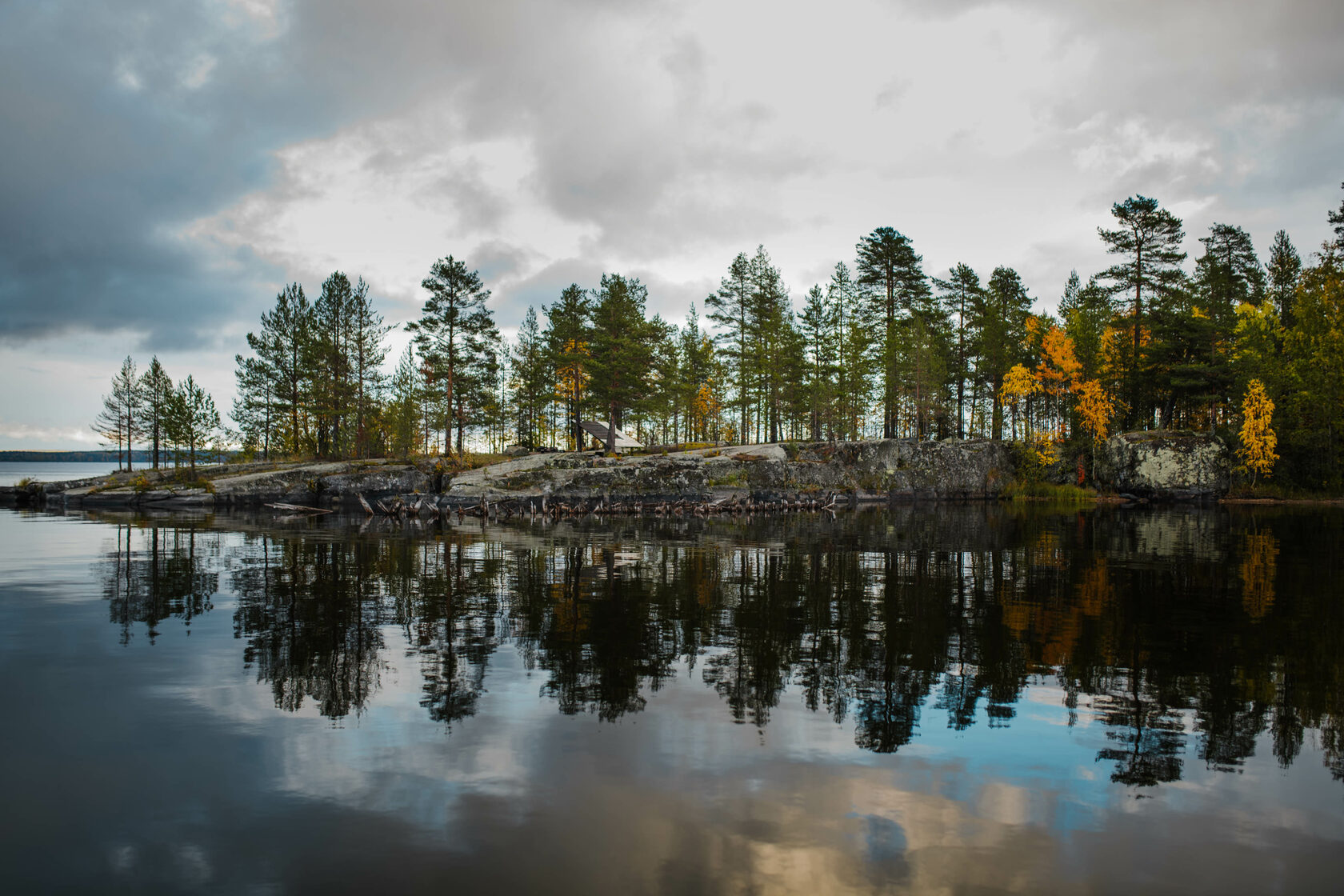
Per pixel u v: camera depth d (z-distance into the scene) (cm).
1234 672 912
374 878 448
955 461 5862
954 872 455
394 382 7500
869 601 1412
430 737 692
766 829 512
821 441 6172
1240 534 2809
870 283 6244
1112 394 5744
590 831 507
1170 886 440
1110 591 1505
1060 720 740
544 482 4938
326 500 5191
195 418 6044
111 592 1520
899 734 701
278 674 912
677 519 3991
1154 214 5112
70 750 661
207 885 440
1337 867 463
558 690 841
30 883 442
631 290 6412
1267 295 6150
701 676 900
